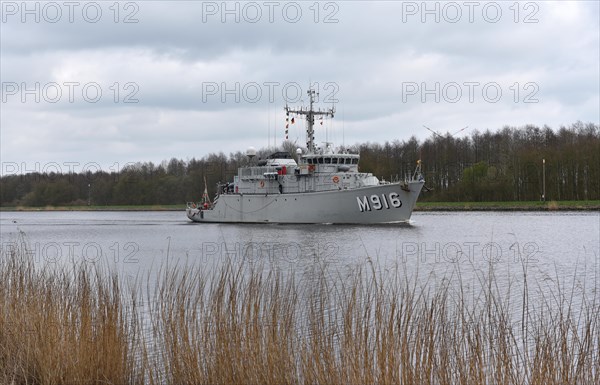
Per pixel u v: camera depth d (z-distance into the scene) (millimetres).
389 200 115688
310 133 130500
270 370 19547
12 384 20891
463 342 20781
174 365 21047
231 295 22438
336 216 121125
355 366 18938
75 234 123250
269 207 132000
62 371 20828
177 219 193500
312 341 20703
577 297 40031
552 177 193375
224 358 20172
